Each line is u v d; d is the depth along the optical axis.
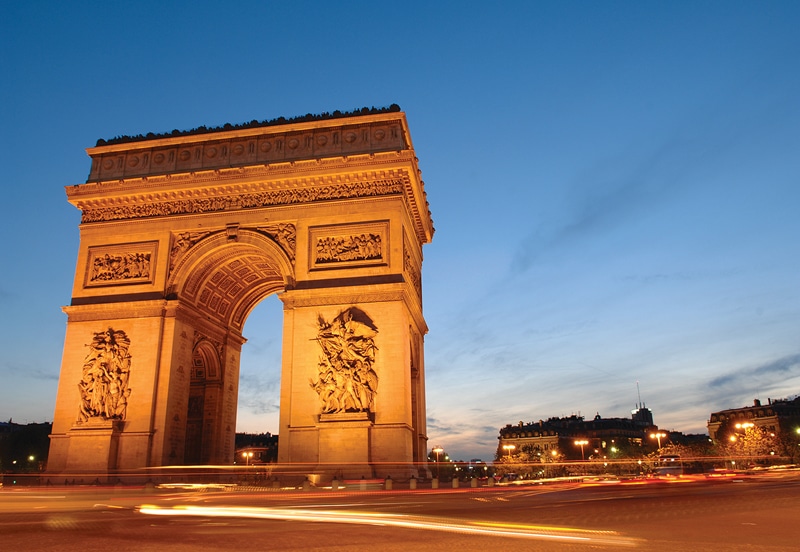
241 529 23.88
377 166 69.06
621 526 23.06
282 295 67.56
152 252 72.88
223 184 72.12
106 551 18.11
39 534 22.48
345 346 64.19
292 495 49.00
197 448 82.88
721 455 175.38
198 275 74.69
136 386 68.00
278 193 72.19
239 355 91.19
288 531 23.05
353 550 18.05
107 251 73.88
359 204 69.62
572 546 18.30
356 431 61.25
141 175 75.00
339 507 35.22
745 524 23.12
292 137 73.50
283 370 65.19
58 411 68.44
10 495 53.16
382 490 55.62
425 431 83.50
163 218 73.56
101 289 72.44
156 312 70.19
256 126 75.62
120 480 63.94
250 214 71.75
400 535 21.53
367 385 63.16
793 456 159.75
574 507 32.56
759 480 66.88
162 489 60.00
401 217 68.69
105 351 68.94
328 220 69.81
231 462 86.38
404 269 68.81
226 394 85.94
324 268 68.19
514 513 29.31
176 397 69.50
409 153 68.62
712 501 34.16
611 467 181.38
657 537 19.97
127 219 74.50
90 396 68.06
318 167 70.25
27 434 187.62
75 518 29.58
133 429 66.69
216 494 50.88
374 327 65.19
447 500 41.59
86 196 74.62
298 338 66.06
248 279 85.06
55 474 64.88
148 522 27.25
